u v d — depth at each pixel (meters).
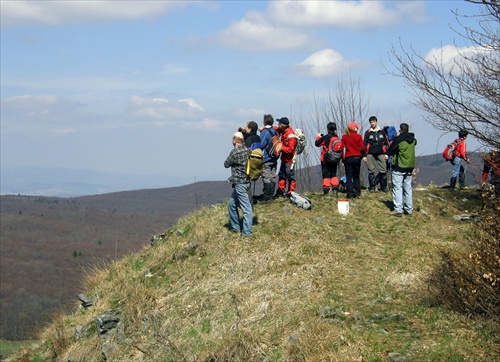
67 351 9.91
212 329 8.65
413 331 7.44
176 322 9.37
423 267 10.20
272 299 9.19
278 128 13.91
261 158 11.54
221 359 7.60
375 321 7.91
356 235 12.16
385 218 13.50
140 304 10.15
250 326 8.27
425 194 15.63
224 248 11.48
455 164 16.16
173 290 10.52
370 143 15.80
